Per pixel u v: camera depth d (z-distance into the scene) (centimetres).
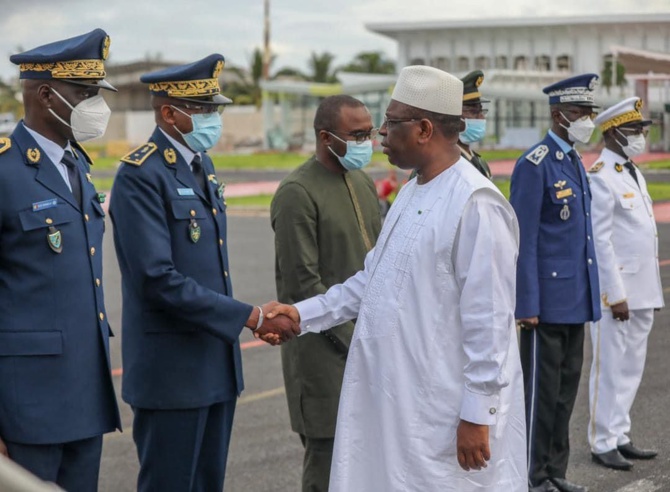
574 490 498
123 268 388
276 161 3972
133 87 5038
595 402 551
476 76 501
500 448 334
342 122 423
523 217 493
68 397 348
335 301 383
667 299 1006
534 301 489
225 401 400
